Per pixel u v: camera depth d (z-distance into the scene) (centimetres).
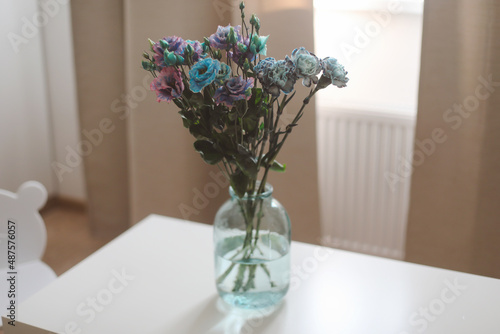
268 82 96
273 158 109
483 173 200
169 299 121
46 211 301
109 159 261
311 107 214
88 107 254
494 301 119
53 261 259
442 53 192
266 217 112
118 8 237
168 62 97
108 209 270
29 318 115
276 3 202
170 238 147
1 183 271
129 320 114
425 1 189
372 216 238
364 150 229
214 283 127
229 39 100
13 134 272
